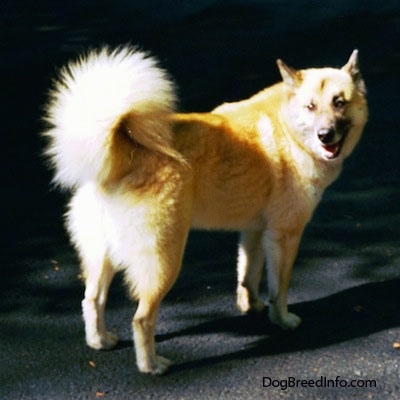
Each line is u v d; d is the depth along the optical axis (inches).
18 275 341.7
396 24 692.7
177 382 276.8
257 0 768.9
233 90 545.0
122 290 333.4
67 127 260.7
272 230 305.1
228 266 353.7
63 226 381.4
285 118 298.8
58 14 719.7
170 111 271.9
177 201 271.4
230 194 293.9
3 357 288.2
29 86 546.0
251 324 313.3
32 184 419.8
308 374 281.6
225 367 285.4
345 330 308.7
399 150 464.1
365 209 401.4
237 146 291.9
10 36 653.3
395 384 275.6
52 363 285.9
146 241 270.7
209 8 742.5
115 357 290.4
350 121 297.7
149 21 702.5
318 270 350.0
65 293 330.0
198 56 612.4
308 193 301.7
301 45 643.5
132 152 268.2
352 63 299.4
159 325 311.1
